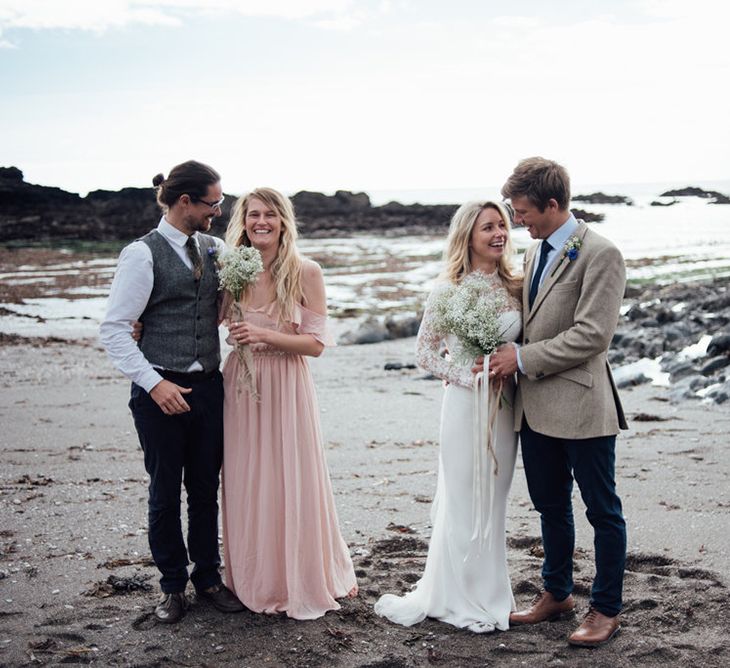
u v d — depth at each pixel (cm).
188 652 373
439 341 414
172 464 404
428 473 670
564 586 401
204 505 422
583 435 373
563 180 380
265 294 423
